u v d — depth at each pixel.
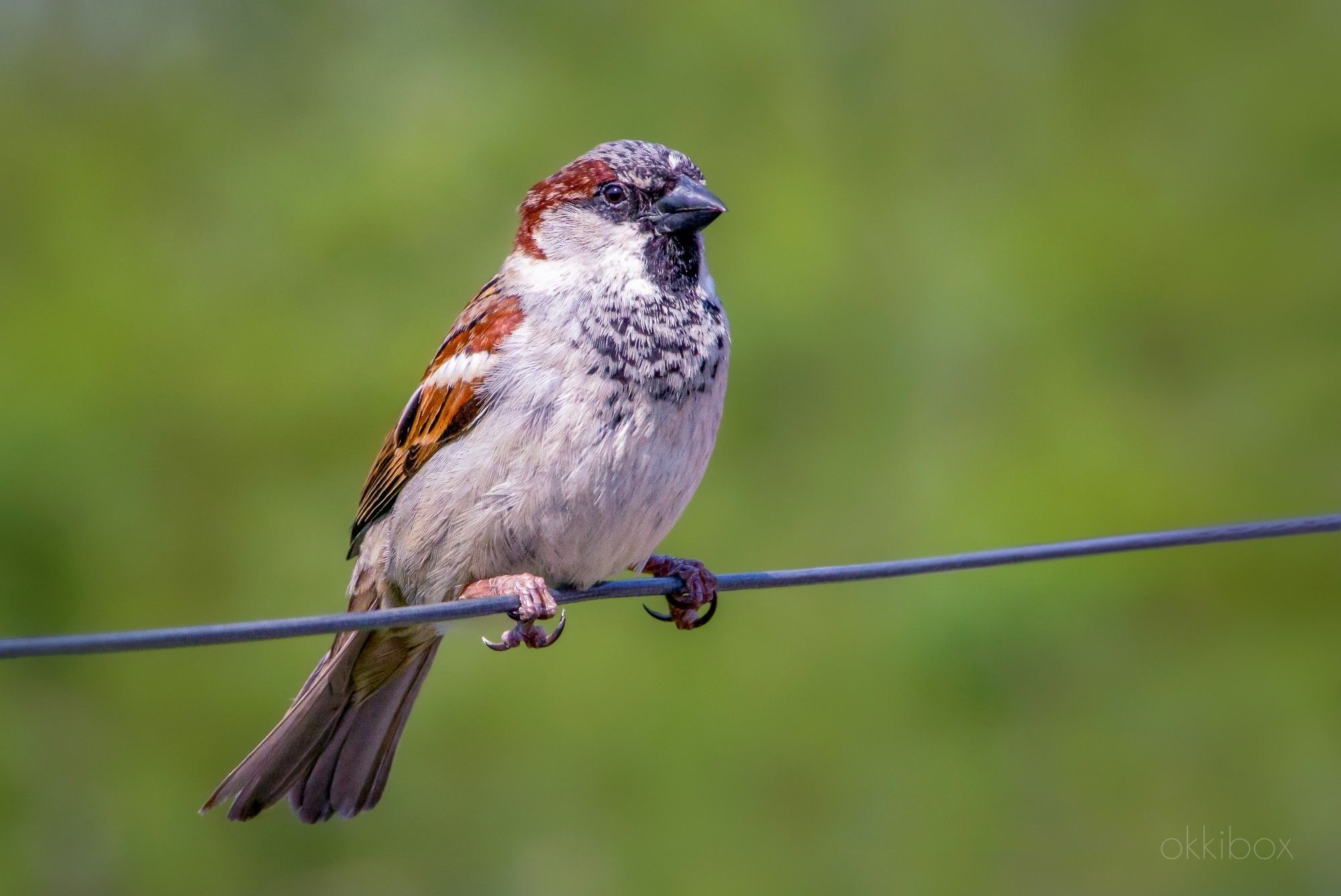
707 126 14.12
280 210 13.51
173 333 12.67
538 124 13.86
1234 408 12.81
